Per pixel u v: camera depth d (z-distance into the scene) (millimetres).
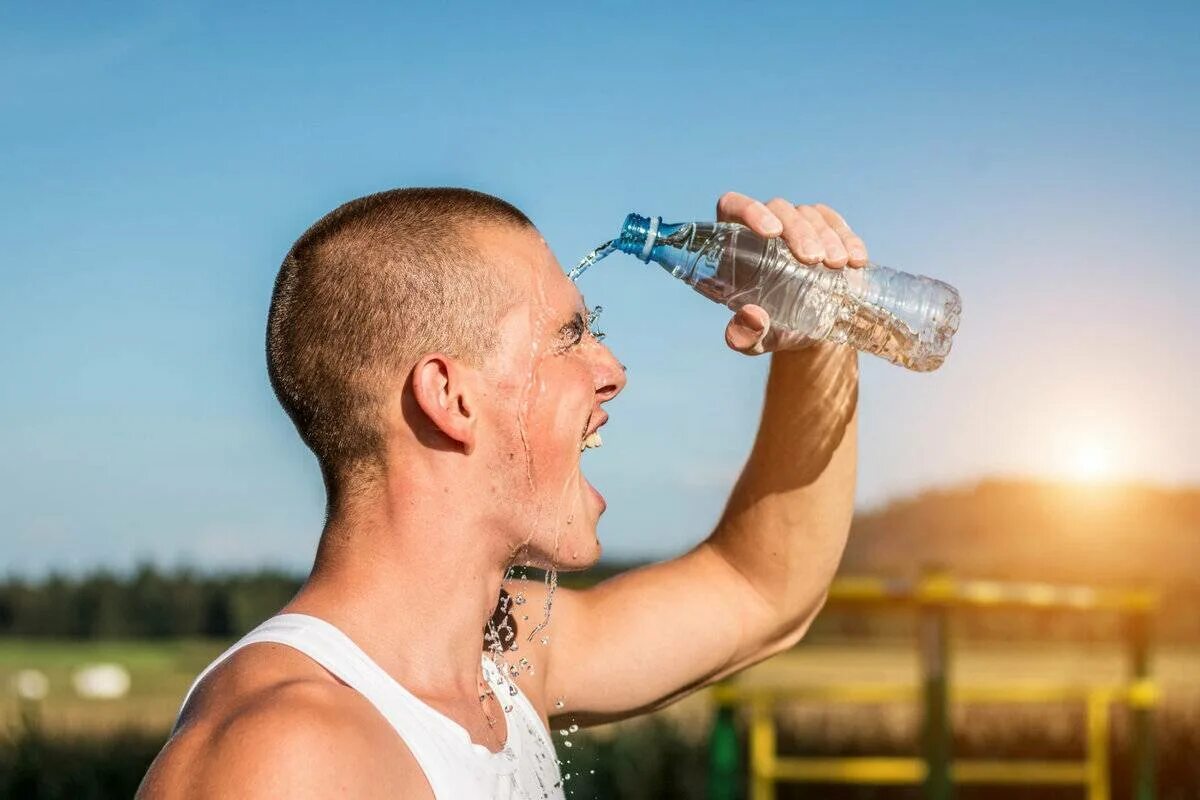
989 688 5895
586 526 1582
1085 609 5758
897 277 1931
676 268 1879
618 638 1886
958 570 24469
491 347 1493
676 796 7527
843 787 7754
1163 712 8891
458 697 1461
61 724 9414
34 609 25984
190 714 1260
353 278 1479
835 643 20359
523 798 1468
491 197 1582
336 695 1268
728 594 1964
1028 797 7734
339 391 1479
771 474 1956
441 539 1472
